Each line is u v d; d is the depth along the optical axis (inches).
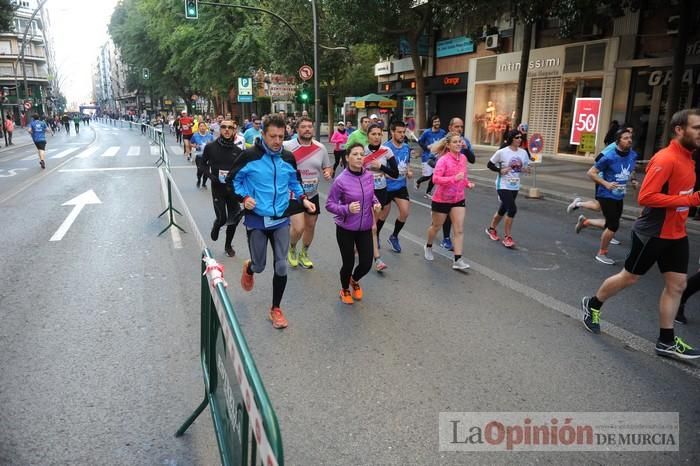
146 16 1727.4
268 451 57.9
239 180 171.8
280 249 175.3
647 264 155.3
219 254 268.4
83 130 2145.7
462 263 243.3
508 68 875.4
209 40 1203.2
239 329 77.8
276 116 169.0
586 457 112.3
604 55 703.7
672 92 494.9
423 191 503.2
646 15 650.8
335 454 112.0
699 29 581.3
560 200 459.8
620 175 251.4
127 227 327.0
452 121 241.1
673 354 156.0
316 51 896.9
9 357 153.7
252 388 64.8
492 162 287.4
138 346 161.2
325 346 162.6
